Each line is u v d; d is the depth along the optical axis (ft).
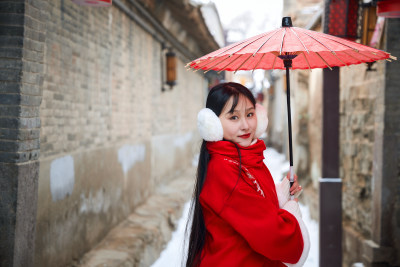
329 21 13.76
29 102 9.73
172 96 33.78
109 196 17.93
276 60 8.08
